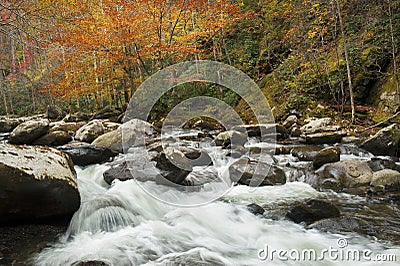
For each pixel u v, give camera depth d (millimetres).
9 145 3895
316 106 10945
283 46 14805
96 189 4781
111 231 3730
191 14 13383
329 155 5918
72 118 13828
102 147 6543
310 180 5590
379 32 10930
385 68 10656
